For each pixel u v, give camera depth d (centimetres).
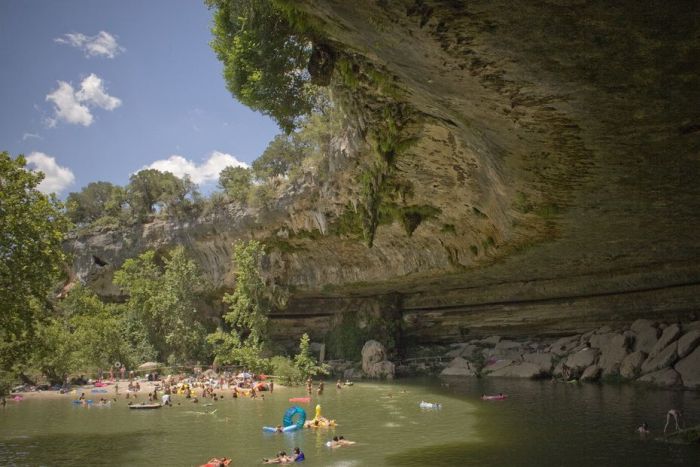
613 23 885
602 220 2370
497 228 3008
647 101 1192
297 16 1238
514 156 1767
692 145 1461
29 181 2306
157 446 2433
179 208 5878
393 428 2686
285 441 2466
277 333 6091
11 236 2228
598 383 3794
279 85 2031
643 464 1809
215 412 3391
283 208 4866
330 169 3850
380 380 4941
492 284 4912
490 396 3544
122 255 6141
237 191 5397
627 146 1496
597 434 2283
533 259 3506
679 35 906
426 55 1137
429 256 4325
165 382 4791
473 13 924
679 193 1917
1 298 2202
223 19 2116
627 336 4003
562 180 1895
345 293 5619
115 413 3459
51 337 4756
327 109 3412
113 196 6481
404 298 5638
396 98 1733
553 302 4741
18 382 4888
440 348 5575
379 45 1190
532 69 1099
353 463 2030
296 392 4338
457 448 2192
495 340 5275
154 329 5850
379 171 2933
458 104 1452
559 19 894
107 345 5412
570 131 1440
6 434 2786
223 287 5828
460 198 3012
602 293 4344
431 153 2516
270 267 5419
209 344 5684
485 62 1111
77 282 6009
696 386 3269
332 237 4884
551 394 3491
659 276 3759
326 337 5878
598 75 1086
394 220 4016
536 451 2067
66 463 2156
